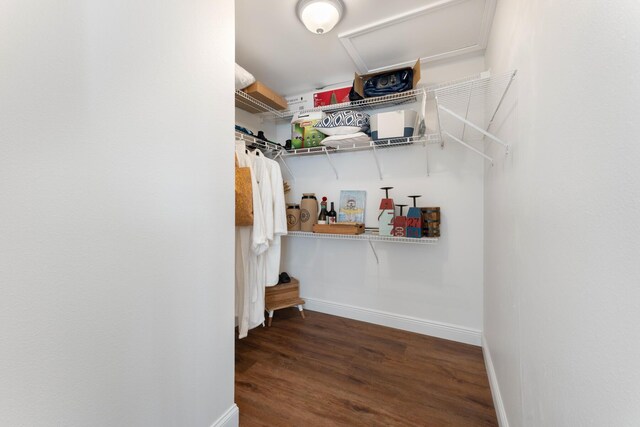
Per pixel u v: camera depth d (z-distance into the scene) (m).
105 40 0.75
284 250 2.85
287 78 2.37
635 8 0.38
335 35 1.78
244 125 2.51
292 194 2.80
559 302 0.62
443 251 2.14
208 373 1.11
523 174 0.92
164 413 0.93
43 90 0.63
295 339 2.11
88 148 0.71
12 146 0.59
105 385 0.76
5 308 0.58
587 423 0.50
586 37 0.52
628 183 0.40
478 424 1.29
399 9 1.54
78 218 0.70
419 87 2.15
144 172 0.86
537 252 0.77
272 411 1.37
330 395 1.48
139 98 0.84
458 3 1.49
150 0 0.87
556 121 0.65
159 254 0.91
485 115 1.85
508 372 1.13
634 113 0.38
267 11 1.55
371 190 2.41
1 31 0.57
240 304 1.89
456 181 2.09
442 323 2.15
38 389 0.63
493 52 1.57
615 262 0.42
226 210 1.19
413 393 1.50
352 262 2.52
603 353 0.45
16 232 0.59
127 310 0.82
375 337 2.14
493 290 1.54
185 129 1.00
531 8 0.84
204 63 1.07
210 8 1.09
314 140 2.34
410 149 2.24
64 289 0.67
